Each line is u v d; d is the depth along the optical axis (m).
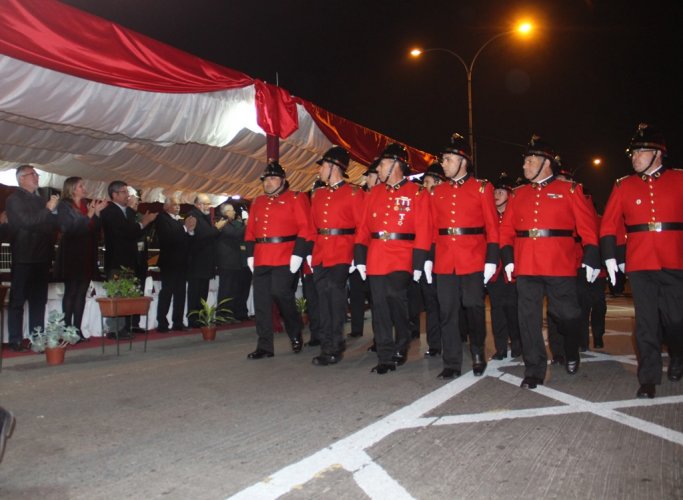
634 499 3.10
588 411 4.73
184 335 9.28
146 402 5.09
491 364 6.93
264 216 7.45
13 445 3.99
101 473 3.50
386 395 5.33
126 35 7.19
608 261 5.65
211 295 11.02
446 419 4.53
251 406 4.95
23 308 7.61
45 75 6.81
